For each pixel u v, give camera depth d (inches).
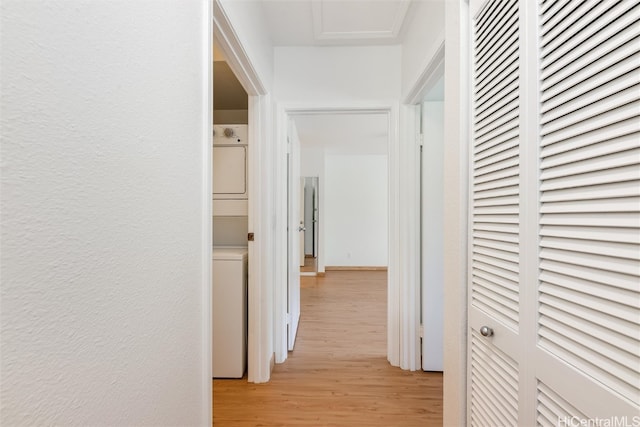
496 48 34.0
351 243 227.8
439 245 83.0
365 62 85.9
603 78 20.5
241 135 89.2
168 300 28.9
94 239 20.0
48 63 16.7
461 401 41.5
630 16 18.8
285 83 86.4
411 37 75.0
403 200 84.2
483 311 36.5
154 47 26.5
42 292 16.5
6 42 14.5
